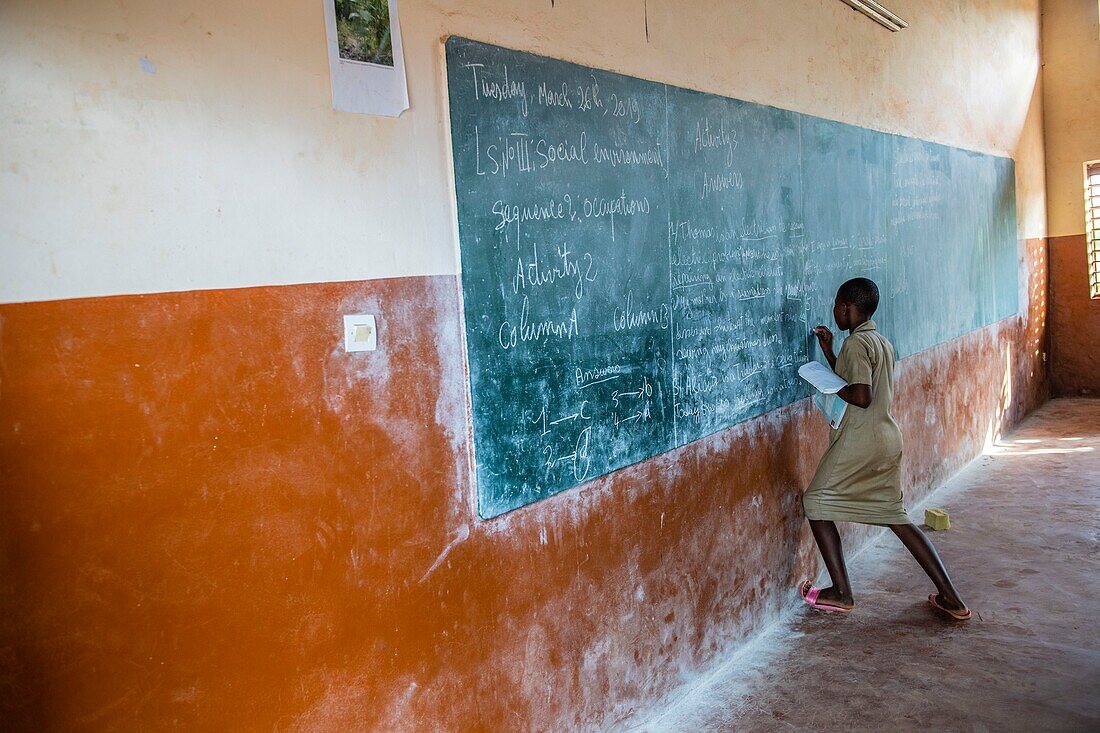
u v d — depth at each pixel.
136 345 1.67
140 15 1.67
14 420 1.52
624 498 3.04
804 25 4.33
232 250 1.82
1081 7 8.98
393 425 2.17
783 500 4.18
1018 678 3.37
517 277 2.54
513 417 2.54
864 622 4.03
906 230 5.72
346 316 2.05
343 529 2.06
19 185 1.52
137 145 1.67
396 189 2.17
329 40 2.00
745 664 3.66
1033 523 5.36
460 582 2.38
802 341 4.32
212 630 1.80
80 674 1.60
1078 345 9.46
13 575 1.52
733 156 3.68
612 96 2.92
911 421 5.86
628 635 3.07
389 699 2.19
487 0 2.42
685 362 3.37
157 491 1.71
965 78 6.96
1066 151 9.30
